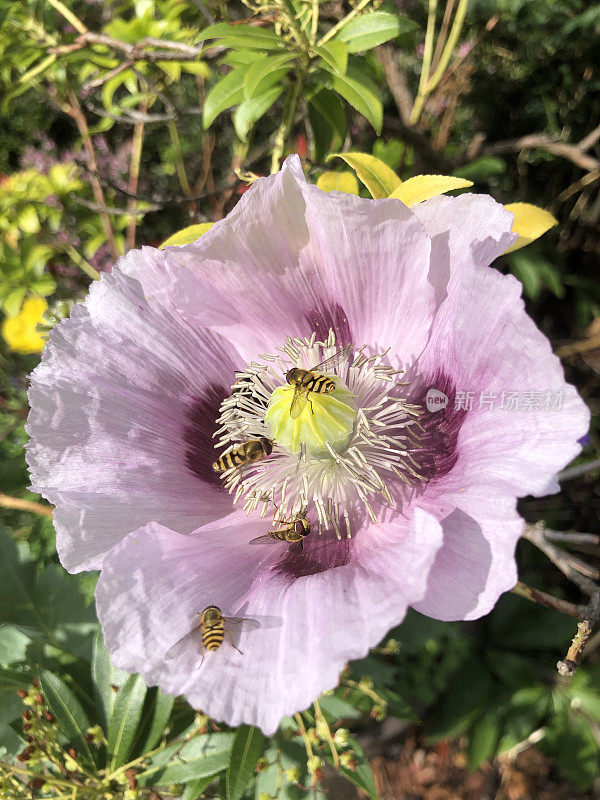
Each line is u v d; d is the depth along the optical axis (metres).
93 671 0.12
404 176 0.22
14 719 0.13
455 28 0.20
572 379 0.30
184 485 0.12
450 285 0.11
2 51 0.21
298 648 0.09
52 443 0.11
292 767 0.14
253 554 0.11
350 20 0.13
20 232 0.25
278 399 0.12
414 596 0.08
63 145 0.33
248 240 0.12
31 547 0.15
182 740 0.12
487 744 0.22
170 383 0.12
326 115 0.15
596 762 0.22
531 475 0.08
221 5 0.18
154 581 0.10
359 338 0.12
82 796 0.12
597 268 0.33
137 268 0.12
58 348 0.11
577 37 0.29
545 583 0.26
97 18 0.23
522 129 0.32
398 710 0.16
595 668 0.22
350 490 0.12
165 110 0.28
